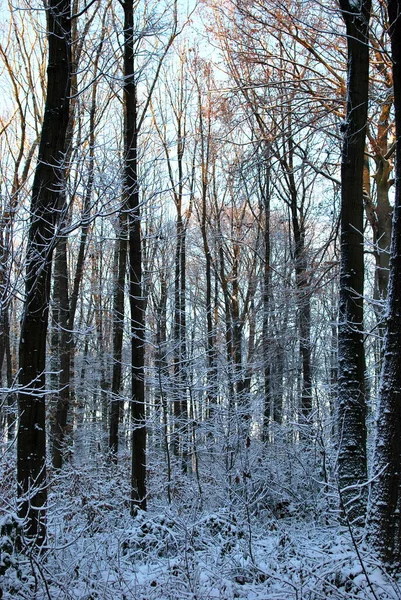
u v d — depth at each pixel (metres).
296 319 14.35
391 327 4.92
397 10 5.02
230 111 13.30
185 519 6.70
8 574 4.44
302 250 15.17
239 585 4.69
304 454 9.66
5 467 7.22
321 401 9.02
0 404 5.20
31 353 5.45
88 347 22.67
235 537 5.80
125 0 8.24
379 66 11.39
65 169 5.63
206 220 20.77
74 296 14.16
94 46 6.32
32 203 5.49
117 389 14.99
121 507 8.84
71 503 7.24
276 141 12.52
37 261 5.22
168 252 15.19
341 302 7.16
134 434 8.52
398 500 4.62
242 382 12.70
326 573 4.33
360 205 7.29
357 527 5.93
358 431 6.70
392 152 12.05
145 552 5.73
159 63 10.30
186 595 4.38
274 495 8.95
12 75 12.38
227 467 8.92
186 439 11.62
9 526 4.58
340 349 7.07
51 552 5.11
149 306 12.33
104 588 4.41
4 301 4.70
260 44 12.71
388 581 4.25
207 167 18.39
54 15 5.82
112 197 5.76
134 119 8.30
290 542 5.65
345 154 7.39
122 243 13.45
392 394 4.80
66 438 13.51
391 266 5.02
